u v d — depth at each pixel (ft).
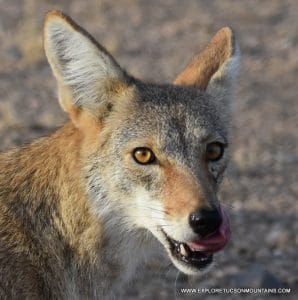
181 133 47.24
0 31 132.05
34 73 115.24
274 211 76.79
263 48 127.85
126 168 46.80
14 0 151.74
